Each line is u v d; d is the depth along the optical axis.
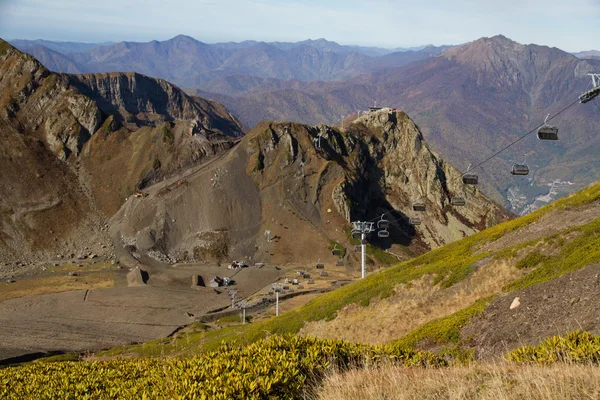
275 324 59.47
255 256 189.75
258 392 12.45
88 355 87.94
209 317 123.38
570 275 29.75
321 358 15.27
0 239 176.75
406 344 34.47
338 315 53.00
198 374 13.69
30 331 106.06
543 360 14.41
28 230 184.62
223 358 14.84
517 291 32.44
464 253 54.81
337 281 162.50
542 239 43.78
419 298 47.41
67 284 147.38
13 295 134.00
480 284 43.31
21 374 26.27
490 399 11.52
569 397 10.66
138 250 184.00
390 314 47.41
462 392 12.01
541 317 27.30
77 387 20.86
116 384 20.92
